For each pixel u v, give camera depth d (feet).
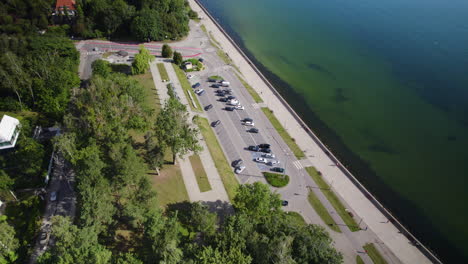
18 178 324.39
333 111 527.40
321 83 598.75
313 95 563.48
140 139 396.57
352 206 357.82
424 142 473.26
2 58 442.91
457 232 347.36
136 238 281.13
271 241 228.63
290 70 634.84
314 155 423.23
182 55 629.10
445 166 432.66
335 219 340.18
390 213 362.53
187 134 344.08
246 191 302.86
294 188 371.76
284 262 209.56
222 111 484.74
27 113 433.48
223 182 363.56
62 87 422.41
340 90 582.76
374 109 538.47
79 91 383.24
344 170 402.31
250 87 554.46
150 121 398.42
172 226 237.25
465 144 472.03
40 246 276.41
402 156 445.37
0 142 350.02
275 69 634.02
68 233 224.12
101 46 636.07
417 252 318.04
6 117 366.02
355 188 380.99
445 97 573.74
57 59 486.79
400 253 315.17
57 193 326.03
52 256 216.33
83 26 642.63
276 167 394.32
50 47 528.22
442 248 330.13
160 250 215.51
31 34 613.52
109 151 287.89
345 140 466.70
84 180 260.42
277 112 499.51
